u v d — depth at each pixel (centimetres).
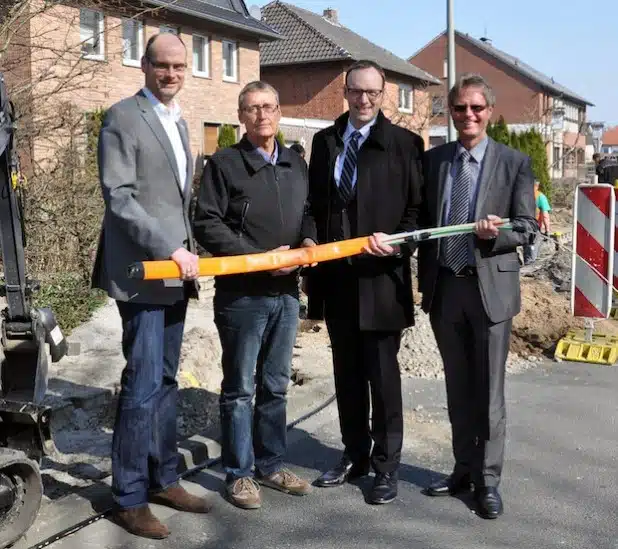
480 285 418
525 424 596
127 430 396
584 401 658
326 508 443
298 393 648
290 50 3638
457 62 6194
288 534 412
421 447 541
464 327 438
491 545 400
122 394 397
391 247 414
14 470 367
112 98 2011
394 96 3809
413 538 407
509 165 420
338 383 466
